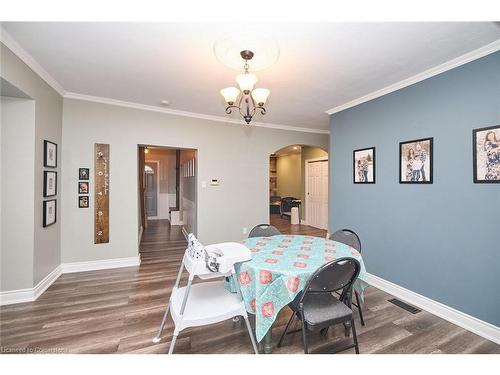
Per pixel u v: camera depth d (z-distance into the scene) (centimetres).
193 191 465
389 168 279
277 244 221
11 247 238
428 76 236
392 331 200
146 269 342
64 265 321
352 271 156
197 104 354
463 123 209
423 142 241
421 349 177
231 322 211
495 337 187
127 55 214
